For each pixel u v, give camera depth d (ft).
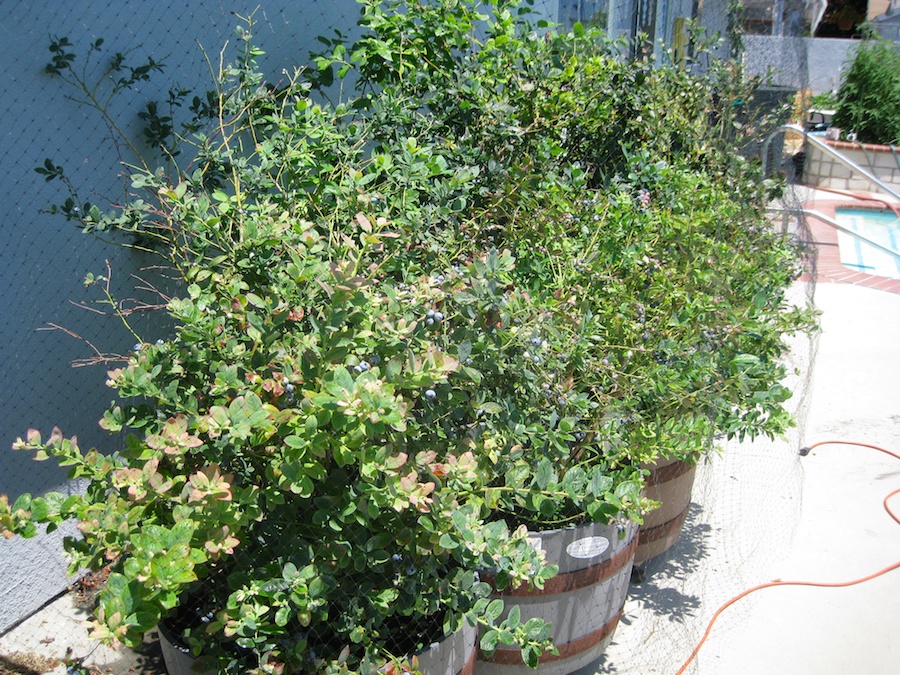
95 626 5.19
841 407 17.02
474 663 7.77
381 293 7.15
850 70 42.11
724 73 12.98
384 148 9.90
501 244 10.19
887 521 12.87
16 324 8.97
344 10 13.32
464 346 6.73
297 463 5.79
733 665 9.62
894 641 10.14
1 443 8.88
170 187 8.02
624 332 9.00
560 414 8.01
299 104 9.40
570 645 8.20
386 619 7.07
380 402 5.36
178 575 5.16
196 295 7.08
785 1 12.65
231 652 6.51
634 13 21.49
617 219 9.78
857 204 36.58
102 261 9.82
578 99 11.88
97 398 9.95
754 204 11.87
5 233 8.79
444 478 6.42
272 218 7.90
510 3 11.69
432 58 11.42
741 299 10.42
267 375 6.63
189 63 10.69
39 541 9.34
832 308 23.26
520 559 6.25
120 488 6.19
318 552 6.32
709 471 11.85
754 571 11.34
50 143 9.15
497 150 10.66
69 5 9.20
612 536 8.05
